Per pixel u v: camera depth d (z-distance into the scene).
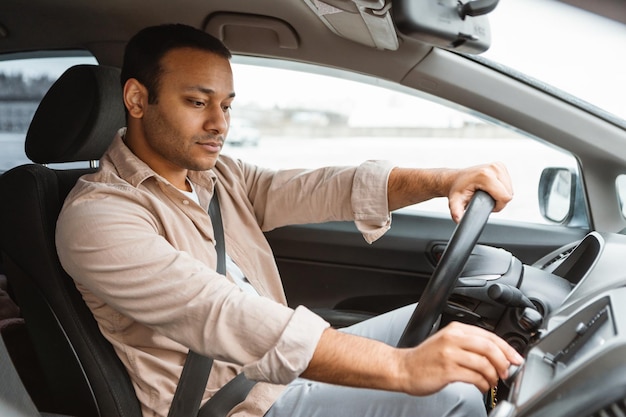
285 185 1.73
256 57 2.14
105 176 1.40
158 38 1.38
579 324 1.07
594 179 2.03
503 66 2.04
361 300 2.31
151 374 1.33
